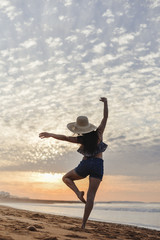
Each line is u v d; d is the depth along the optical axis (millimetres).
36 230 3619
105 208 19969
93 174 4371
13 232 3174
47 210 15938
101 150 4406
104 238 3826
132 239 4258
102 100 4582
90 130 4398
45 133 4348
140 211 17469
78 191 4434
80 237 3471
